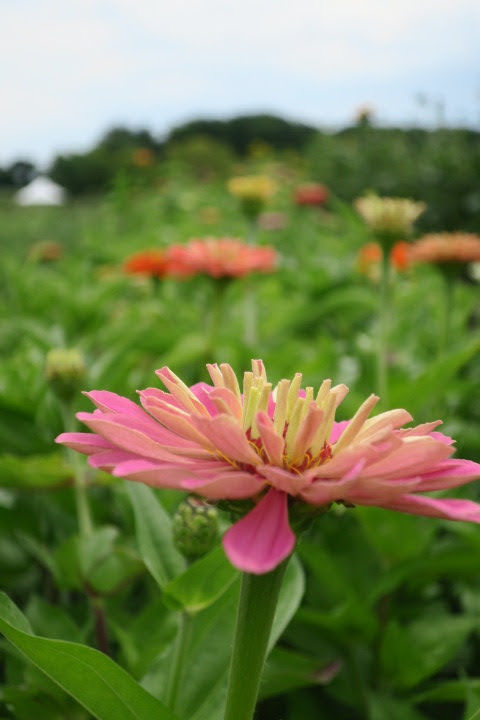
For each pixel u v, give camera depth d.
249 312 0.88
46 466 0.41
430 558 0.43
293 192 2.23
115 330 0.76
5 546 0.49
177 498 0.46
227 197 2.73
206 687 0.30
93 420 0.20
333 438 0.26
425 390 0.50
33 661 0.23
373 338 0.81
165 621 0.36
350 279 1.14
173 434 0.23
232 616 0.31
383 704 0.41
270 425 0.20
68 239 2.53
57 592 0.48
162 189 2.67
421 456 0.20
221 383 0.24
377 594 0.43
